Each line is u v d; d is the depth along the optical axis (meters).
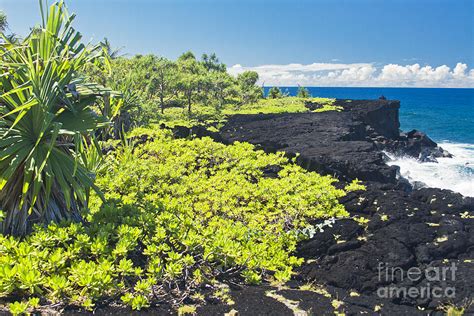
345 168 17.38
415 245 9.77
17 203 8.45
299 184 14.38
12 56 8.67
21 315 5.99
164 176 14.47
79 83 8.98
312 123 28.06
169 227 8.80
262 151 19.47
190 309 6.70
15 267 6.41
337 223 10.92
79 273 6.66
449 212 11.55
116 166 14.49
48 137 8.49
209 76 54.78
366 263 9.16
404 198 12.30
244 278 8.42
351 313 7.08
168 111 45.00
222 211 12.20
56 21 8.77
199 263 8.43
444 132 63.72
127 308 6.57
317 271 9.16
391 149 31.16
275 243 10.18
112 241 8.38
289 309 6.95
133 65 51.41
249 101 55.31
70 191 8.86
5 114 8.20
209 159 18.17
